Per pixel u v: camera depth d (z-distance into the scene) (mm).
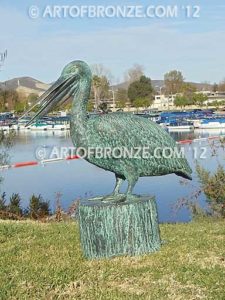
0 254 6402
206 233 7516
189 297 4785
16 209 11797
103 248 5949
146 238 6105
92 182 17188
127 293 4902
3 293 4875
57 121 37125
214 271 5477
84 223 6012
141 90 62906
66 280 5246
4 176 18578
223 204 10219
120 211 5930
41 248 6715
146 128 5992
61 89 5934
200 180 10578
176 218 11102
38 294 4887
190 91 72562
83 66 5914
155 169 6047
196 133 32906
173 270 5535
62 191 15453
